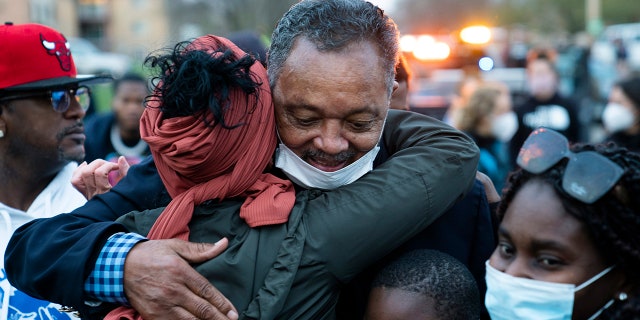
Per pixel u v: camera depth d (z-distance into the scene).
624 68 17.12
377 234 1.94
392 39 1.99
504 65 16.44
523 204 1.79
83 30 42.12
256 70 1.99
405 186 1.98
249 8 25.42
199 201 1.96
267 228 1.93
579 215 1.72
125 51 36.22
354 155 2.03
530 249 1.79
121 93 5.57
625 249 1.70
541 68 7.40
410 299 2.00
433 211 2.01
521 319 1.81
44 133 2.74
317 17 1.93
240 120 1.91
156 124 1.93
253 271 1.88
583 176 1.70
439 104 9.41
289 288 1.86
